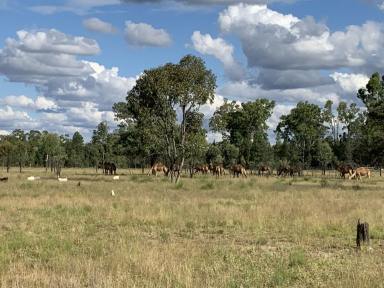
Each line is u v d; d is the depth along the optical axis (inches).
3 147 3053.6
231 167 2581.2
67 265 443.2
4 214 821.2
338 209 884.0
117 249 506.0
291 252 524.7
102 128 3833.7
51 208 909.8
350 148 4047.7
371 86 3051.2
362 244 584.7
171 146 2042.3
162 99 1966.0
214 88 1982.0
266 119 4288.9
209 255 499.2
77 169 3693.4
